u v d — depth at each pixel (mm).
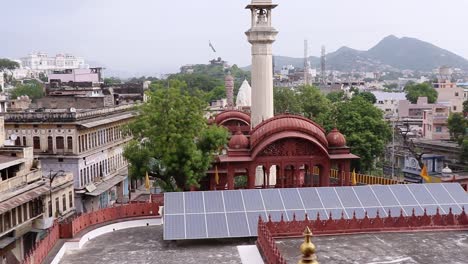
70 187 66375
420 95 192500
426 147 103562
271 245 30266
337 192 42250
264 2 62969
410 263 31172
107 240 40156
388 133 91438
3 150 59531
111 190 85375
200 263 34031
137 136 63031
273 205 40375
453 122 106250
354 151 85562
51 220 57969
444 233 37188
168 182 62594
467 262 31359
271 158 55125
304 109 119562
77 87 128125
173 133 59000
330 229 36688
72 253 37188
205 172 63031
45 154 73875
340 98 165375
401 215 37656
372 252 33062
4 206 49812
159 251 36875
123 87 141000
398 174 99750
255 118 64375
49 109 88688
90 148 78750
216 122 90062
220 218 38875
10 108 94625
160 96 61312
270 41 63625
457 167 92938
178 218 38750
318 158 55594
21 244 55500
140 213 44906
